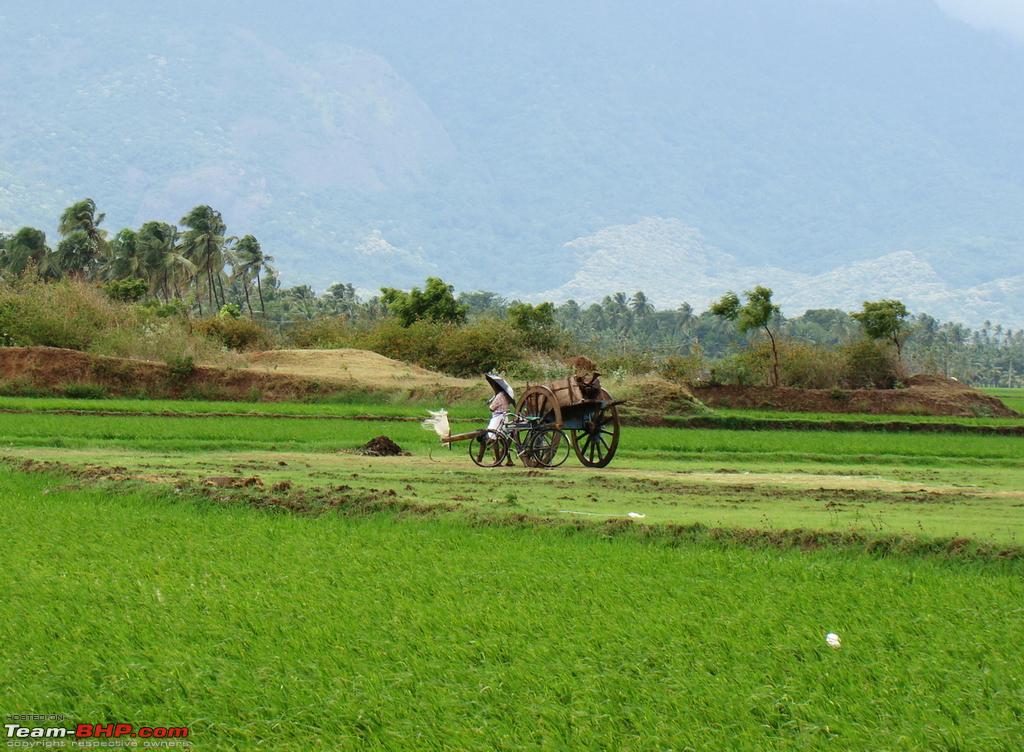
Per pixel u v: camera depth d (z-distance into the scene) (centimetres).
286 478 3831
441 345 11131
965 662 1611
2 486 3469
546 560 2381
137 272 18250
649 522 2784
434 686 1519
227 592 2009
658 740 1328
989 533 2650
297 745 1338
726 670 1595
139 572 2192
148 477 3544
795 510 3212
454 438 4734
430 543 2594
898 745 1303
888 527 2766
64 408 6781
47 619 1814
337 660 1631
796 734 1362
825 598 2005
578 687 1517
